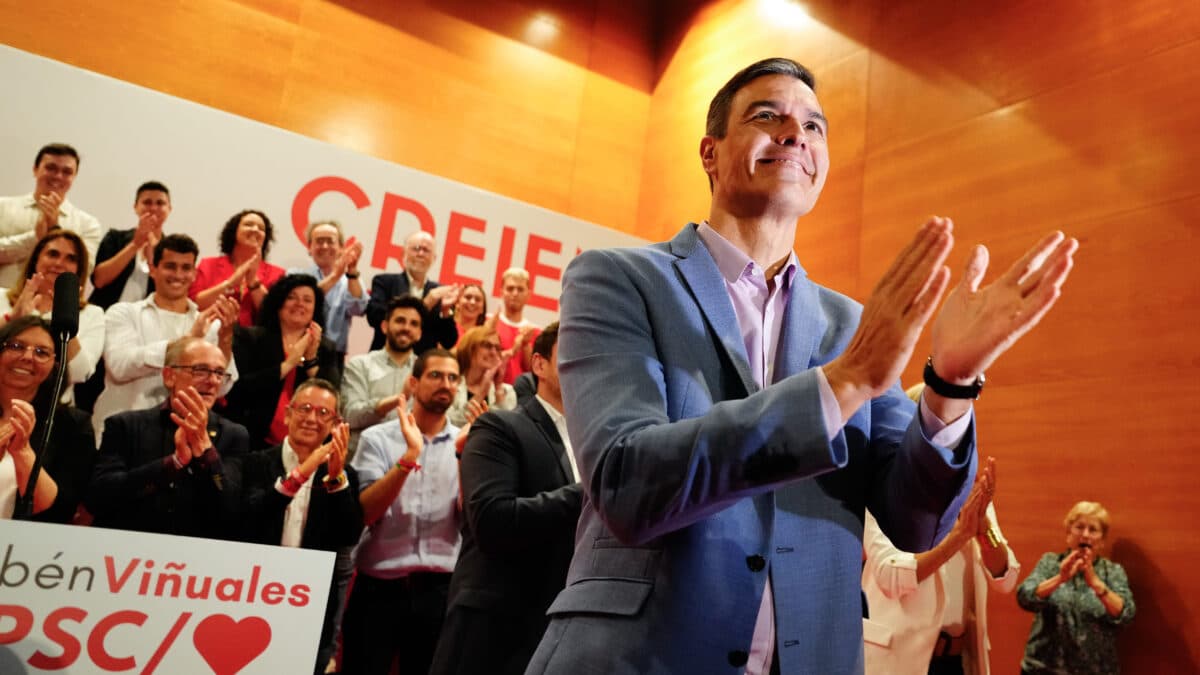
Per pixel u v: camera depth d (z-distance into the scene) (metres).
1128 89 3.67
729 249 1.08
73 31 4.57
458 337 4.47
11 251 3.60
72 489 3.19
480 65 5.78
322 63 5.23
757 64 1.16
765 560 0.88
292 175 4.26
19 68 3.77
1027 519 3.59
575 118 6.09
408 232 4.50
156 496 3.13
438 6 5.69
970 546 2.72
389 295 4.37
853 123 4.84
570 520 1.99
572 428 0.90
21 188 3.69
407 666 3.31
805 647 0.86
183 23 4.86
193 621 0.91
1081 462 3.47
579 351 0.94
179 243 3.88
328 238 4.26
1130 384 3.38
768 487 0.77
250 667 0.92
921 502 0.94
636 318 0.96
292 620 0.95
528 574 2.01
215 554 0.94
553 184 5.91
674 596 0.84
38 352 3.25
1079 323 3.60
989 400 3.83
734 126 1.12
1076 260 3.67
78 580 0.87
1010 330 0.83
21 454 2.91
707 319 0.99
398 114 5.43
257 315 4.00
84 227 3.75
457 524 3.55
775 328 1.06
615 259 1.02
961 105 4.31
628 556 0.89
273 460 3.53
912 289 0.74
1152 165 3.51
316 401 3.64
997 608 3.62
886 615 2.61
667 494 0.76
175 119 4.04
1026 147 3.97
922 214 4.33
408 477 3.54
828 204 4.82
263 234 4.12
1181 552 3.13
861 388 0.76
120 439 3.28
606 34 6.36
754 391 0.95
